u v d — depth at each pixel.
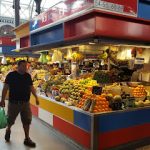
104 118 4.15
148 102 4.91
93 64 8.38
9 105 4.48
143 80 6.27
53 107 5.46
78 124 4.49
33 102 6.68
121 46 5.50
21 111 4.55
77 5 4.24
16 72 4.45
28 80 4.50
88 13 3.91
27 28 6.80
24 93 4.45
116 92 4.75
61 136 5.11
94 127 4.04
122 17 4.08
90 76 6.54
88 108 4.29
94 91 4.58
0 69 13.05
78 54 6.38
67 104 4.91
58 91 5.64
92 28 3.92
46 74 8.18
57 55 6.70
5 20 20.14
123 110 4.40
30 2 20.86
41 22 5.86
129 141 4.53
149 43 4.84
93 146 4.04
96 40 4.02
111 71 6.45
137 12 4.27
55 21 5.10
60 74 8.37
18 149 4.41
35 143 4.74
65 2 4.66
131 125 4.54
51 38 5.49
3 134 5.29
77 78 6.56
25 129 4.63
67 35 4.68
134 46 5.15
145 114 4.77
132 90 5.04
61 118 5.11
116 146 4.34
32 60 12.24
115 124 4.30
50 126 5.67
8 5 20.27
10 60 12.91
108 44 4.77
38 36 6.24
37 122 6.24
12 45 11.80
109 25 3.95
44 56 8.07
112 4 3.90
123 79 6.56
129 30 4.20
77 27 4.38
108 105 4.37
